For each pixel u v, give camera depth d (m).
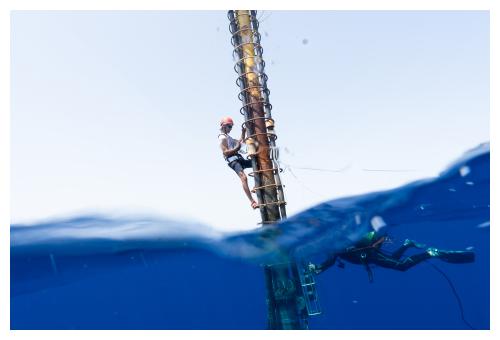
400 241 15.27
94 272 12.42
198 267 13.46
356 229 9.59
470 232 15.45
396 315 27.69
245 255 10.72
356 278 20.34
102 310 21.69
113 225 9.11
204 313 25.45
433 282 23.62
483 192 10.38
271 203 5.53
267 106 5.93
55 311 19.42
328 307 26.59
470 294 24.95
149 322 25.28
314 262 10.91
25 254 9.67
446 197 10.60
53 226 8.79
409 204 10.51
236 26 6.13
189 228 9.01
